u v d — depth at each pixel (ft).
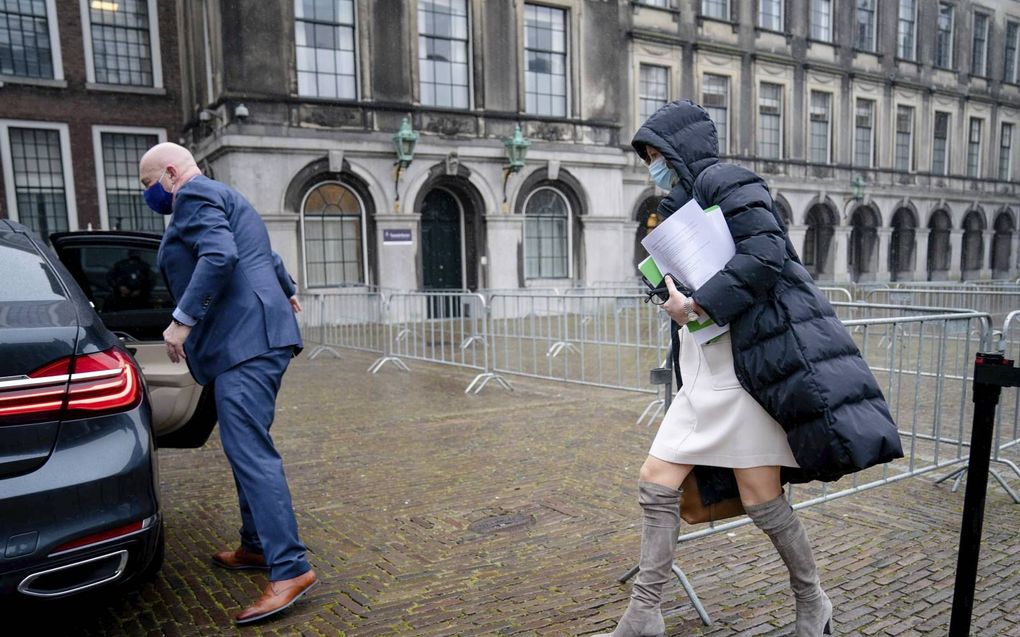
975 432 6.71
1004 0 111.96
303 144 52.95
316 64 54.49
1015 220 118.42
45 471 7.00
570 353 38.52
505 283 62.75
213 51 52.85
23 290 8.01
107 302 14.67
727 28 80.18
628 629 7.73
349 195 56.54
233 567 10.94
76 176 61.41
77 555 7.07
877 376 27.43
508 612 9.46
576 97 66.08
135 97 63.00
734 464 7.36
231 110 51.01
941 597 9.87
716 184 7.31
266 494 9.34
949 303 44.47
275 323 9.57
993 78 112.16
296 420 22.40
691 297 7.06
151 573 9.42
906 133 100.73
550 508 13.70
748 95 82.38
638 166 74.33
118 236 14.17
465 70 60.80
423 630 8.99
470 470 16.43
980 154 112.47
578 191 66.54
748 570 10.80
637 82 73.92
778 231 7.00
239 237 9.70
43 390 7.08
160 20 63.26
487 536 12.29
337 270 56.39
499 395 26.55
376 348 40.04
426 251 61.57
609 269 68.85
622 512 13.43
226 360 9.34
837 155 91.61
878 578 10.52
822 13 89.66
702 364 7.61
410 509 13.76
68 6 59.88
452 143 59.26
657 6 74.49
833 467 6.84
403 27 57.11
